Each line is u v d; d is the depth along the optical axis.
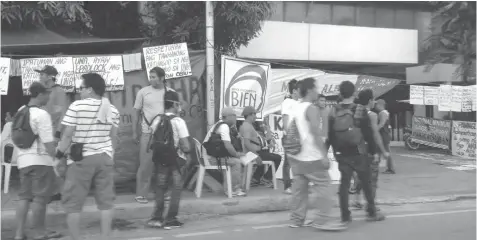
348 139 6.72
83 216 7.18
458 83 17.00
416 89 13.56
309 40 15.80
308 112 6.41
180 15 10.86
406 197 9.21
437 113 18.41
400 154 15.76
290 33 15.52
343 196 6.87
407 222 7.18
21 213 6.14
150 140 7.04
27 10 9.02
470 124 14.62
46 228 6.78
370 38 16.64
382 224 7.04
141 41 9.73
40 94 6.01
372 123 7.03
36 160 6.00
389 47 16.92
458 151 15.05
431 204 8.80
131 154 8.78
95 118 5.26
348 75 10.80
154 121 7.03
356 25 17.17
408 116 18.92
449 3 17.22
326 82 10.68
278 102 10.36
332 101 10.71
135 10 11.99
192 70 9.21
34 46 8.64
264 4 10.77
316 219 6.71
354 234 6.41
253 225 7.14
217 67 9.88
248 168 8.95
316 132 6.40
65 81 8.48
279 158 9.36
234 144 8.55
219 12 10.21
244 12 10.34
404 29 17.11
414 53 17.27
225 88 9.38
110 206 5.42
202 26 10.39
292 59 15.59
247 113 8.84
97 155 5.27
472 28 17.12
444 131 15.68
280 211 8.24
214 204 7.95
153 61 8.89
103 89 5.43
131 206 7.61
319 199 6.64
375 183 7.55
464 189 9.99
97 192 5.38
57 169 5.62
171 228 6.91
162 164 6.78
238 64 9.51
